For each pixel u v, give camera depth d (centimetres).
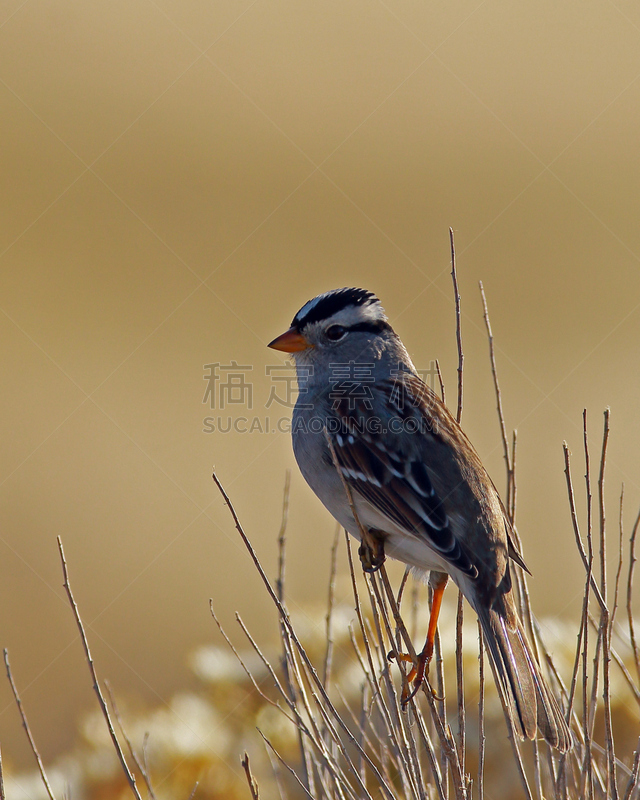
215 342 2053
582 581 1053
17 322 2078
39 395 1823
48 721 1041
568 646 720
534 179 3089
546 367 1959
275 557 1407
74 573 1349
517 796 655
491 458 1529
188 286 2281
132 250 2475
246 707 763
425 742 466
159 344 2038
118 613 1260
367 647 494
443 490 561
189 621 1254
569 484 484
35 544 1401
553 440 1588
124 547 1410
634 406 1736
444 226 2739
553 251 2508
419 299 2180
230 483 1534
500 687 501
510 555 573
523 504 1417
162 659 1153
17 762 962
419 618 731
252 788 442
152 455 1611
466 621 766
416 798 470
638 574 1051
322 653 727
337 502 612
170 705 780
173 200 2847
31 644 1192
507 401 1786
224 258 2456
